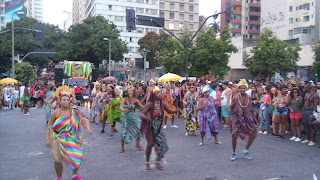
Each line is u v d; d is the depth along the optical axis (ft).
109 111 31.45
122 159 23.45
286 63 112.27
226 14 56.90
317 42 120.88
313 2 165.99
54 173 19.89
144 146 28.25
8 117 51.03
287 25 176.35
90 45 170.60
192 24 274.98
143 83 73.41
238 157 23.95
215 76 110.22
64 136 16.43
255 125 22.98
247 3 243.19
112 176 19.24
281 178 18.78
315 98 28.17
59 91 30.19
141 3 250.98
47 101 33.01
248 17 241.14
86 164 22.04
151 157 24.08
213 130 28.60
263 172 19.95
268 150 26.32
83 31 174.60
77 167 16.19
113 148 27.40
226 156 24.27
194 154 24.97
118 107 31.22
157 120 20.15
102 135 34.14
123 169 20.75
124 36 245.45
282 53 112.88
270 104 34.17
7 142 29.94
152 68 216.13
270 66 114.93
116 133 35.47
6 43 133.18
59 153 16.44
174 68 120.47
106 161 22.86
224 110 38.42
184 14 271.90
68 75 95.25
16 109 67.31
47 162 22.56
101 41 168.55
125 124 25.13
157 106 20.12
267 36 117.08
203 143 29.43
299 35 165.99
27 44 160.35
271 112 36.19
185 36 120.57
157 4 256.32
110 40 164.25
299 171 20.20
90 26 176.86
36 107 70.79
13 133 35.17
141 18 53.78
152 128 20.18
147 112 20.04
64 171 20.33
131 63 233.76
